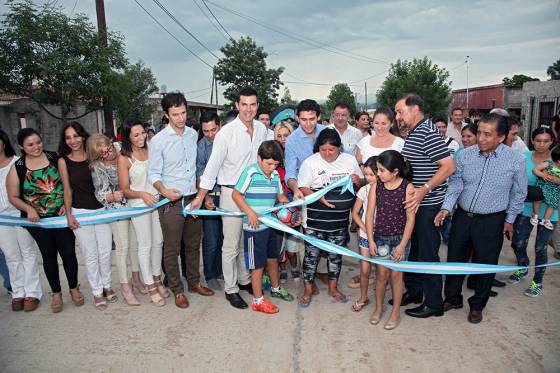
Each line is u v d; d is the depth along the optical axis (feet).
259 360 9.39
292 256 14.25
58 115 53.21
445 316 11.50
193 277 13.25
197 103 84.79
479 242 10.97
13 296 12.15
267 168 11.07
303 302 12.19
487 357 9.41
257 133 12.28
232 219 11.70
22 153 11.49
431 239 10.89
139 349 9.90
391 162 9.74
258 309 11.87
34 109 50.98
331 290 12.68
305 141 12.66
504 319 11.23
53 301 11.99
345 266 15.75
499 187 10.57
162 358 9.51
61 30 36.65
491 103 77.05
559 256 13.93
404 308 12.13
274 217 11.92
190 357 9.54
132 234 13.09
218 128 13.80
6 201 11.77
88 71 37.22
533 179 12.63
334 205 11.60
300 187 11.90
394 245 10.77
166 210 11.78
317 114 12.12
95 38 38.14
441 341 10.13
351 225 20.58
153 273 12.71
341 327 10.93
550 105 55.72
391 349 9.80
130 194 11.76
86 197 11.59
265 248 11.69
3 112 48.55
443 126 19.33
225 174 11.98
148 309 12.15
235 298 12.24
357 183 11.73
